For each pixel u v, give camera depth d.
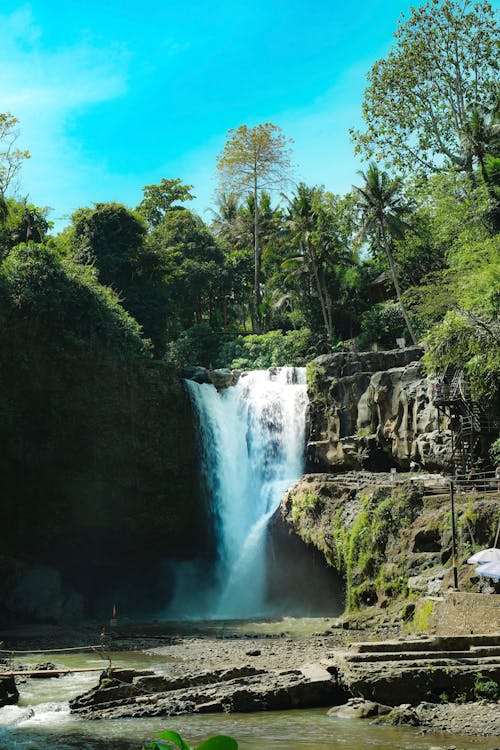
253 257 81.62
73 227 64.75
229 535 50.31
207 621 42.34
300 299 70.19
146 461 48.81
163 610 48.44
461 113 51.75
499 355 36.81
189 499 50.12
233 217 84.38
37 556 46.28
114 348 48.53
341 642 31.08
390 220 57.47
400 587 34.19
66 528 46.44
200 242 76.31
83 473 46.75
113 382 48.12
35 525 46.00
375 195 57.47
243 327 84.81
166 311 64.38
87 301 48.31
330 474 45.62
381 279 68.00
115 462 47.69
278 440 51.47
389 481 40.91
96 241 62.53
